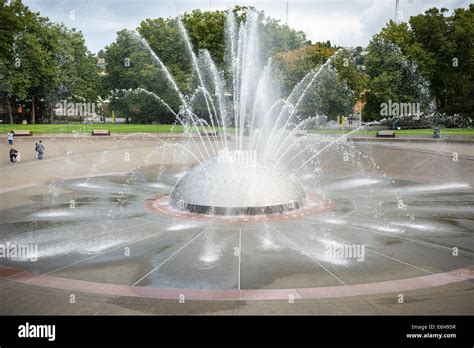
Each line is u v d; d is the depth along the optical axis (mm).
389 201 18469
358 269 10664
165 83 57688
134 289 9523
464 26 54281
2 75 52469
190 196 16266
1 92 56438
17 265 11031
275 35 56562
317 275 10266
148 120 65312
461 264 11086
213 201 15672
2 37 50562
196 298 9062
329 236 13344
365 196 19500
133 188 21484
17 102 67000
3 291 9516
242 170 16344
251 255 11602
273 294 9234
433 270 10664
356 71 56375
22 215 16062
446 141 35125
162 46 60688
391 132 39344
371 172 27391
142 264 11008
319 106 48875
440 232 13945
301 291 9383
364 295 9227
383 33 54750
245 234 13445
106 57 67000
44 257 11594
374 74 52094
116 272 10500
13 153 28469
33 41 54156
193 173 17016
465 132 40156
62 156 30719
